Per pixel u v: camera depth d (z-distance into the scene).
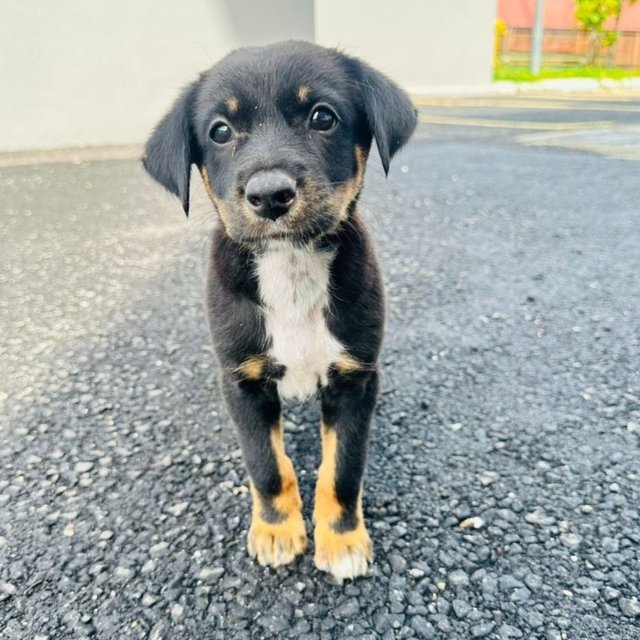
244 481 0.39
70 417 0.45
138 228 0.89
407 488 0.38
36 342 0.56
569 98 2.26
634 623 0.29
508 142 1.40
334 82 0.36
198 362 0.53
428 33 2.48
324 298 0.35
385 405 0.46
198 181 0.51
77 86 1.57
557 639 0.28
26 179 1.20
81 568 0.33
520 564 0.32
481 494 0.37
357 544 0.33
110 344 0.56
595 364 0.50
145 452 0.42
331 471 0.35
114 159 1.39
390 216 0.90
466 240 0.79
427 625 0.29
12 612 0.30
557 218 0.86
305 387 0.37
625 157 1.20
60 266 0.75
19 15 1.48
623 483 0.37
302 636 0.29
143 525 0.36
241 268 0.35
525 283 0.66
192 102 0.38
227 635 0.29
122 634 0.29
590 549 0.33
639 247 0.74
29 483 0.39
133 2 1.56
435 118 1.79
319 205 0.33
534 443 0.41
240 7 1.63
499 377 0.49
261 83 0.34
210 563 0.33
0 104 1.51
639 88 2.63
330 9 2.38
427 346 0.54
